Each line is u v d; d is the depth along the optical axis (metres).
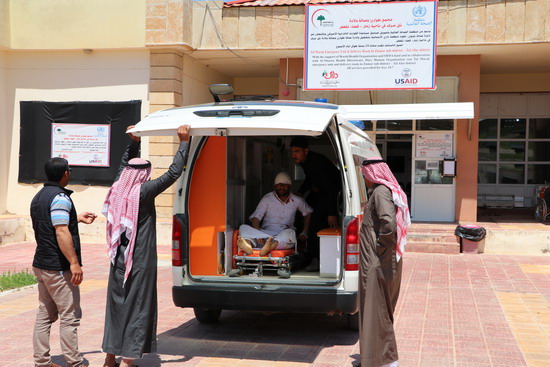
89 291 8.55
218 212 6.16
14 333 6.35
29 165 14.37
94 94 14.12
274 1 14.08
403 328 6.68
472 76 14.01
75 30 13.84
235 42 13.68
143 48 13.70
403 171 14.77
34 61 14.32
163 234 13.28
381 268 4.92
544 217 14.37
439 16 12.96
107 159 14.03
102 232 13.62
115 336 4.88
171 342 6.14
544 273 10.12
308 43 13.31
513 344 6.07
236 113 5.61
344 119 6.19
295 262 6.63
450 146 14.16
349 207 5.77
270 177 7.86
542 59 14.61
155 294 5.04
